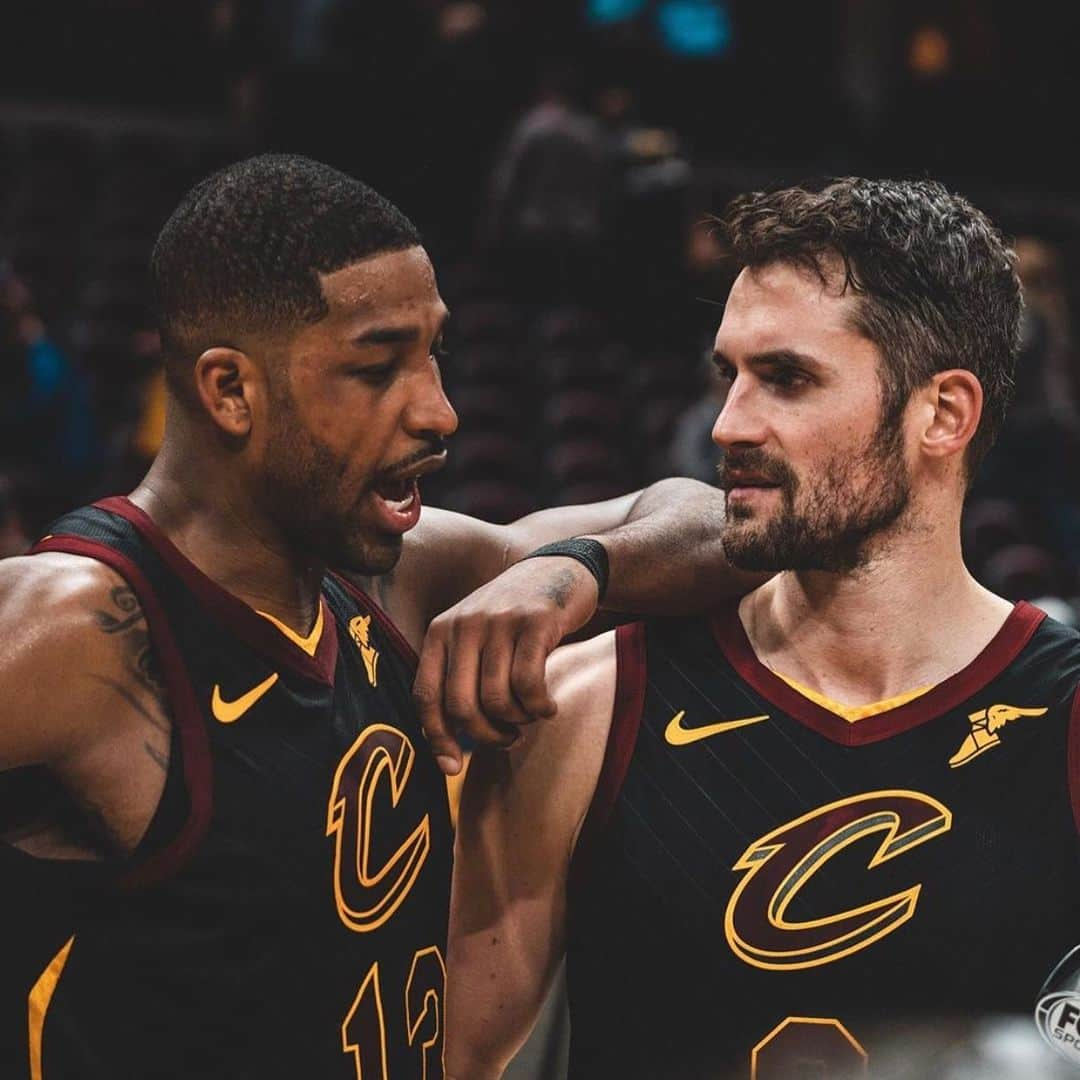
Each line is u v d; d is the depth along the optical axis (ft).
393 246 11.96
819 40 102.17
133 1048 11.45
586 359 68.23
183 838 11.47
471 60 77.46
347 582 13.53
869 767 12.55
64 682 11.26
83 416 50.24
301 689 12.29
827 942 12.26
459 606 12.17
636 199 70.28
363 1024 12.19
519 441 63.52
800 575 13.01
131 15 94.84
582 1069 12.91
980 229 12.73
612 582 12.98
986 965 12.16
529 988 13.26
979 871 12.25
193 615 11.94
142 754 11.51
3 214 76.48
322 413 11.84
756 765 12.71
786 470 12.26
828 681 12.90
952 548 12.94
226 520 12.19
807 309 12.21
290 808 11.84
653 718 13.00
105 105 93.91
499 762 13.28
